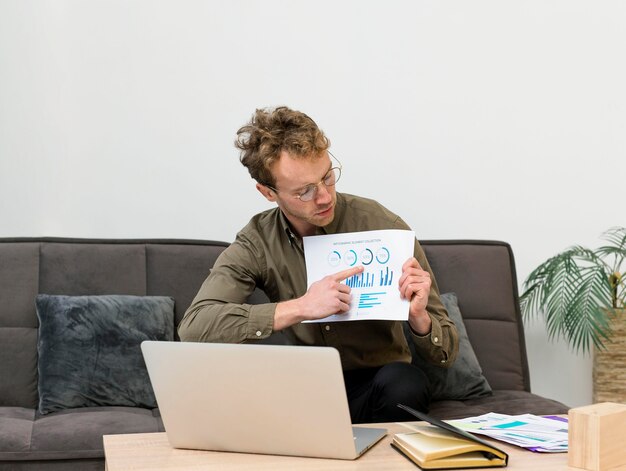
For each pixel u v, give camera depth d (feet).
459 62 10.34
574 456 4.03
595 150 10.59
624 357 9.50
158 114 9.69
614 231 10.55
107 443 4.72
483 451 4.10
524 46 10.47
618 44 10.63
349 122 10.10
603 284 9.04
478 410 7.36
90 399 7.63
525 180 10.44
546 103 10.50
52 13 9.53
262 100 9.92
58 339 7.72
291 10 10.00
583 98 10.57
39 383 7.67
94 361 7.70
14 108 9.46
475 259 8.82
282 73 9.97
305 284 6.57
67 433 6.54
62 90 9.53
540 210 10.46
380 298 5.26
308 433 4.24
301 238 6.56
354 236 5.48
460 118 10.32
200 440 4.49
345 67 10.10
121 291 8.27
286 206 5.94
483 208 10.34
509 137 10.42
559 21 10.55
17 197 9.45
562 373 10.36
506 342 8.63
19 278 8.13
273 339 8.30
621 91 10.62
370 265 5.36
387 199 10.16
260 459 4.30
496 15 10.43
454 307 8.45
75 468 6.49
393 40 10.21
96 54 9.59
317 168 5.59
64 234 9.50
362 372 6.55
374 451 4.41
